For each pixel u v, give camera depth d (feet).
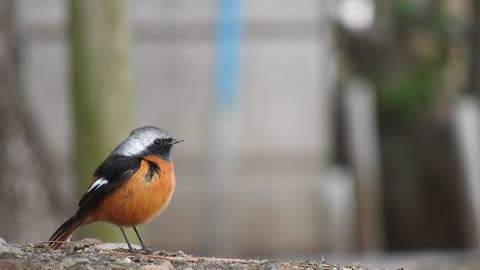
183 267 23.54
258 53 57.82
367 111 66.03
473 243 63.16
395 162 68.23
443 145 68.03
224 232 57.16
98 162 39.60
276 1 57.62
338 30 71.77
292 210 58.54
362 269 24.91
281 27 57.93
